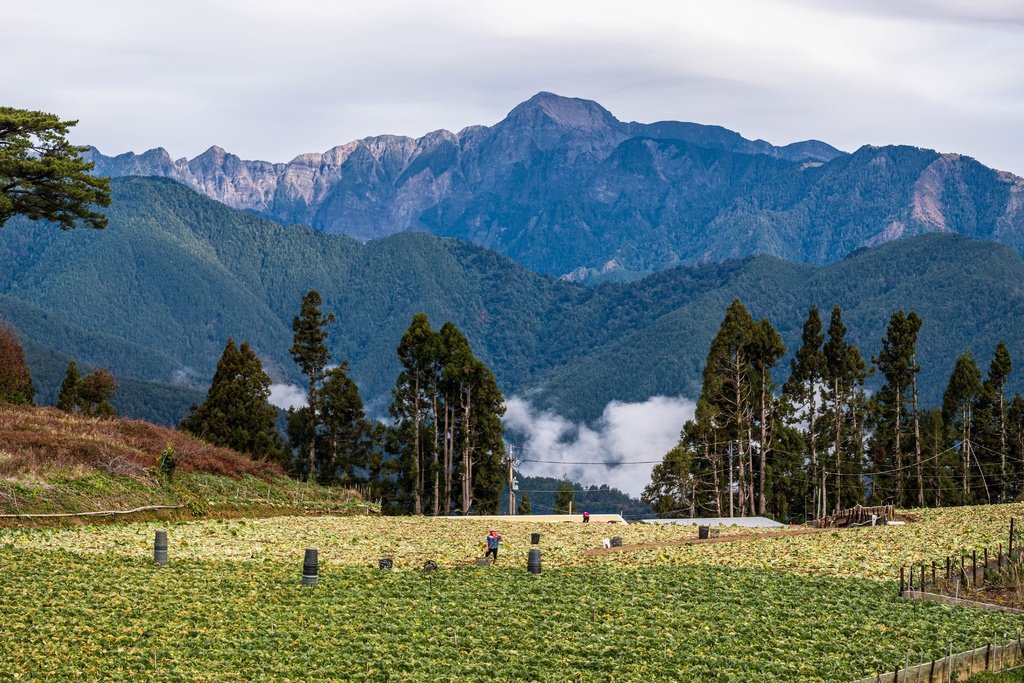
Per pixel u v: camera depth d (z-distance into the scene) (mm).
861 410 133125
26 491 68312
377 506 99438
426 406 123812
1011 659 39156
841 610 47562
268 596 48094
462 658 39625
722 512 127188
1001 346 135500
